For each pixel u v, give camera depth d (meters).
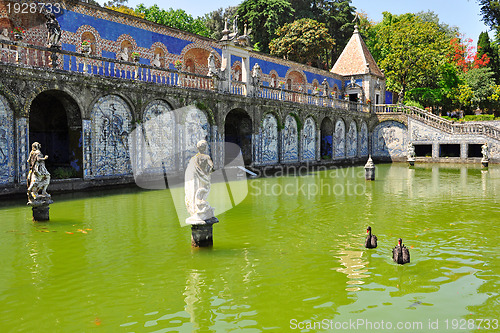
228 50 26.55
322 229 11.45
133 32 25.72
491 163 38.88
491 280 7.52
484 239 10.37
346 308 6.32
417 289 7.09
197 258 8.73
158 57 26.11
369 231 9.59
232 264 8.33
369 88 45.91
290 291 6.96
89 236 10.48
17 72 16.03
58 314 6.08
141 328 5.66
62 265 8.23
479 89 57.19
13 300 6.57
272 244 9.86
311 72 42.62
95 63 23.03
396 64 48.31
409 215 13.47
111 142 19.89
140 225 11.76
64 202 15.61
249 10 53.94
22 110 16.42
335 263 8.44
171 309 6.26
